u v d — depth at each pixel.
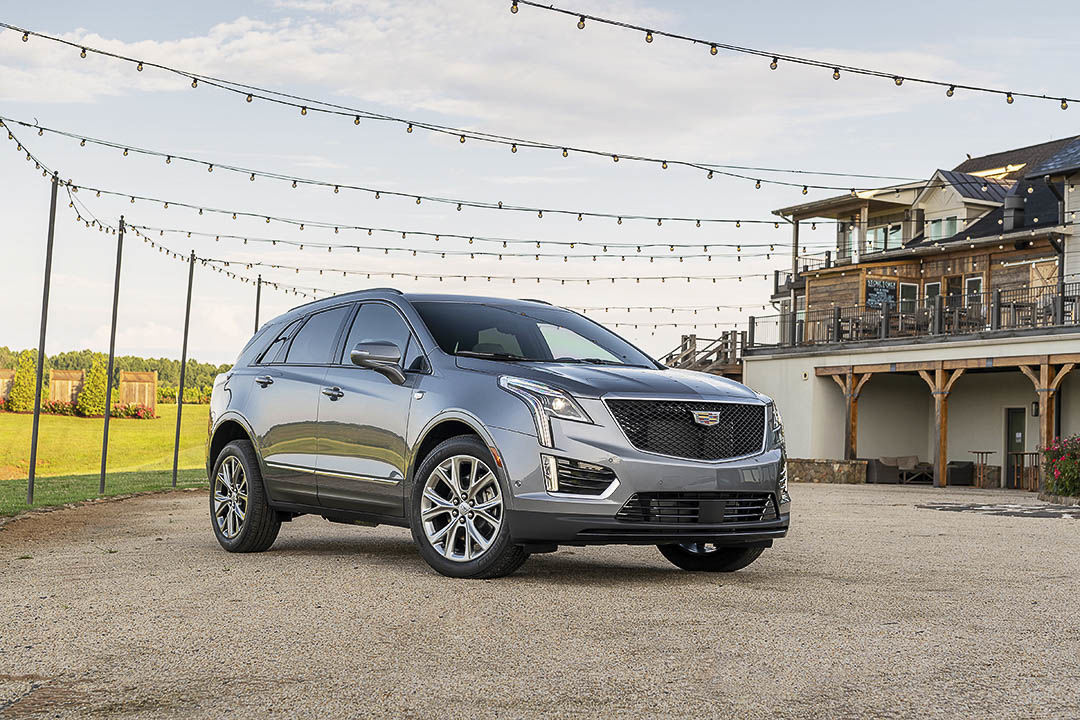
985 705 3.53
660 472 5.89
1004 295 30.67
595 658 4.13
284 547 8.22
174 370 93.62
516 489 5.91
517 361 6.60
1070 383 28.58
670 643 4.40
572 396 5.94
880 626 4.82
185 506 13.46
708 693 3.63
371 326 7.33
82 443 56.12
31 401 67.44
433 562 6.32
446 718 3.34
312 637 4.50
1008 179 39.19
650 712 3.40
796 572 6.77
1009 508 15.78
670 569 6.90
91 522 10.78
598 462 5.82
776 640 4.48
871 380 32.47
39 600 5.43
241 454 7.84
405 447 6.56
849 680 3.83
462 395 6.30
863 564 7.29
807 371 32.03
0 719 3.33
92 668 3.99
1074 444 17.97
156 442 56.97
